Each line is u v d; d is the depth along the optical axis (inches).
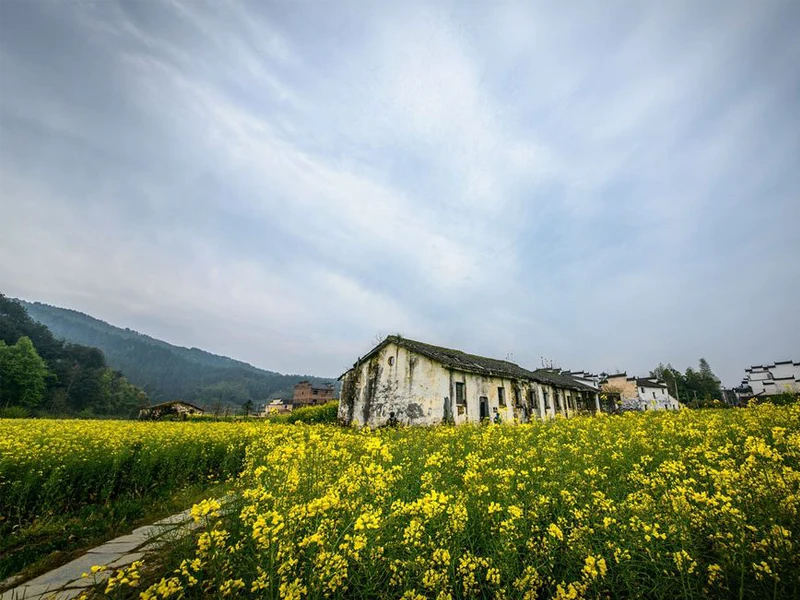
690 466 197.9
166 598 109.3
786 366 2481.5
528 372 1086.4
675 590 113.4
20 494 246.2
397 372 776.3
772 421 281.3
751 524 127.6
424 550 128.0
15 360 2181.3
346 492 160.1
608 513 142.9
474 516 152.5
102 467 298.2
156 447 345.1
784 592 103.3
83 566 174.6
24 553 191.2
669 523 128.2
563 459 221.0
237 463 382.6
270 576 107.7
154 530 221.5
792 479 136.4
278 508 144.2
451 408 701.3
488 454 267.3
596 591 110.3
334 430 416.2
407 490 184.4
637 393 1908.2
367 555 120.0
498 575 113.1
